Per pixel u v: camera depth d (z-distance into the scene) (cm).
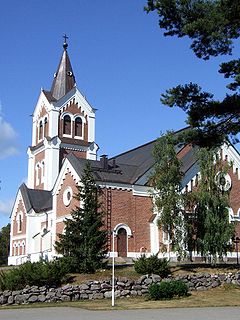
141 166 4884
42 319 1794
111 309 2197
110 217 4353
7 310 2225
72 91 7238
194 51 2202
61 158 6881
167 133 3609
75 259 3031
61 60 7631
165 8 2142
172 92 2261
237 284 3025
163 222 3484
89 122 7300
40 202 6112
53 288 2623
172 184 3525
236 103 2173
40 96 7362
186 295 2680
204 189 3531
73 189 4522
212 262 3456
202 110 2225
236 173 4731
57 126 7006
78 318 1809
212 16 2069
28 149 7275
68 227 3200
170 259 3938
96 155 7175
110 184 4434
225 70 2230
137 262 3031
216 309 2158
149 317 1823
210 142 2261
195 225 3519
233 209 4616
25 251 5931
